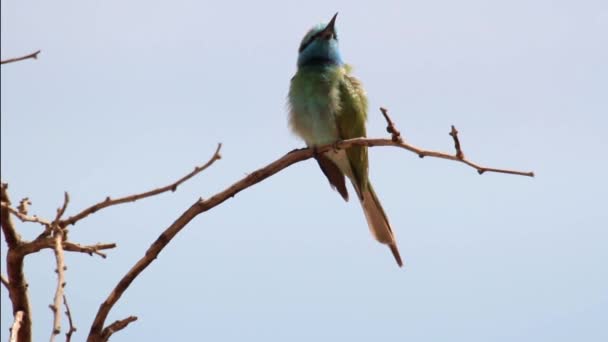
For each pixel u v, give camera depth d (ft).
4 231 23.99
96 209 23.50
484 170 23.26
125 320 24.49
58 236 22.94
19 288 25.02
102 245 24.13
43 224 22.84
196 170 23.39
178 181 23.27
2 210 23.48
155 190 23.49
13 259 24.43
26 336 25.20
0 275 25.18
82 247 23.93
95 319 24.52
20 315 23.24
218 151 23.43
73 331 22.27
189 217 25.88
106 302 24.64
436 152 24.44
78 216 23.56
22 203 22.99
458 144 23.65
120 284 25.02
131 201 23.44
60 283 20.74
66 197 22.63
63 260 21.89
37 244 24.06
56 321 19.63
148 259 25.27
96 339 24.27
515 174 23.07
